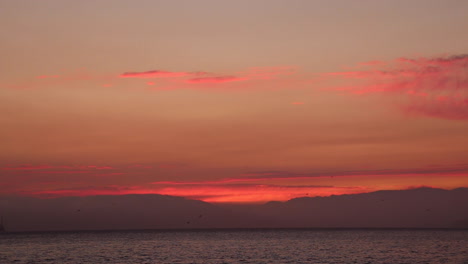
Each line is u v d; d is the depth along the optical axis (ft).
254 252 431.43
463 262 317.63
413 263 312.29
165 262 334.85
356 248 476.95
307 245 547.08
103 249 496.64
